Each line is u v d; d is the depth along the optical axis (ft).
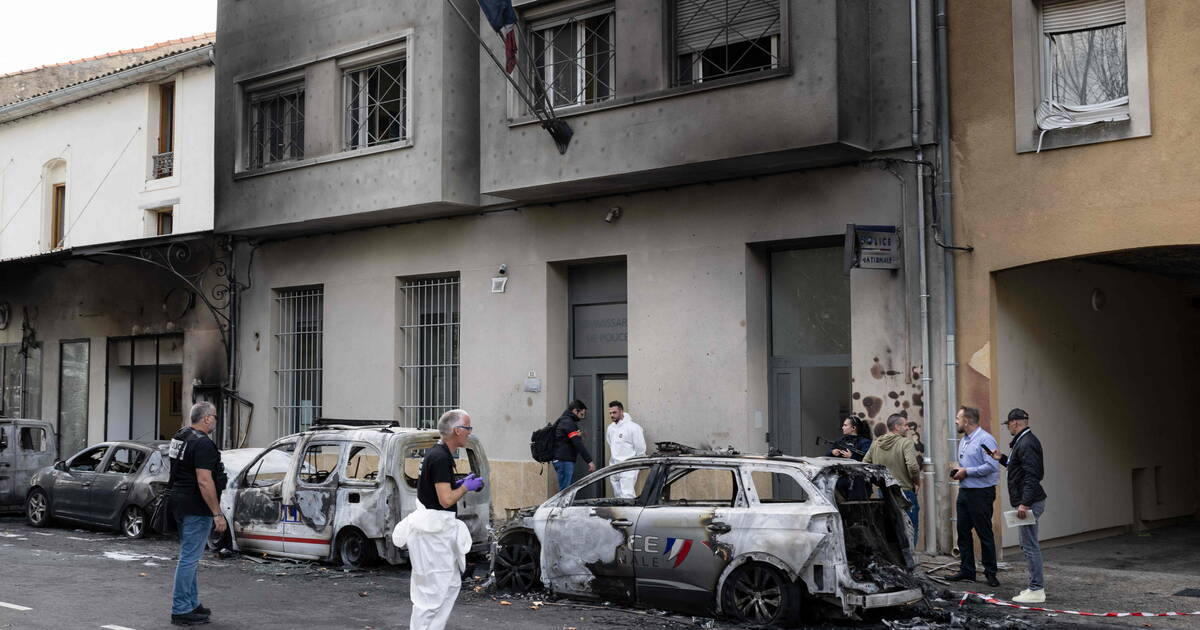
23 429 61.87
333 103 60.34
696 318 49.80
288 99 64.28
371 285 62.69
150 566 42.47
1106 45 41.39
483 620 32.04
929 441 43.47
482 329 57.62
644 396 51.29
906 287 44.32
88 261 81.25
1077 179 40.96
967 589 37.01
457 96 56.03
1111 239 40.14
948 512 42.93
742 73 46.34
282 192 62.13
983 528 37.65
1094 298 51.57
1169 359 58.13
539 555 35.94
